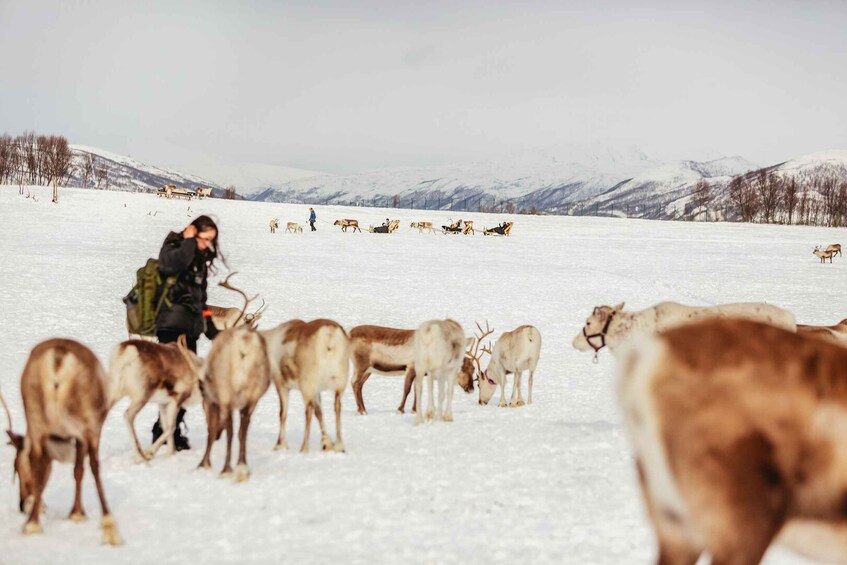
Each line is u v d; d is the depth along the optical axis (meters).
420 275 38.97
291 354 10.00
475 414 13.64
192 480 8.41
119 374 9.09
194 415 13.08
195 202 84.75
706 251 56.97
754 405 3.44
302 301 29.08
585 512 7.11
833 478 3.43
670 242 64.31
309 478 8.52
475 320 26.88
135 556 5.94
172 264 10.20
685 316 11.36
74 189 89.12
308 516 7.04
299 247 52.72
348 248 53.88
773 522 3.42
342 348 9.95
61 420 6.49
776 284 38.19
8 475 8.41
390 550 6.08
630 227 81.38
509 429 11.77
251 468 9.05
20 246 42.19
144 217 65.75
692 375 3.53
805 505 3.47
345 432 11.61
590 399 15.43
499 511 7.18
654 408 3.56
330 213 85.69
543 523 6.78
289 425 12.15
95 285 29.03
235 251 47.78
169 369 9.47
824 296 34.03
